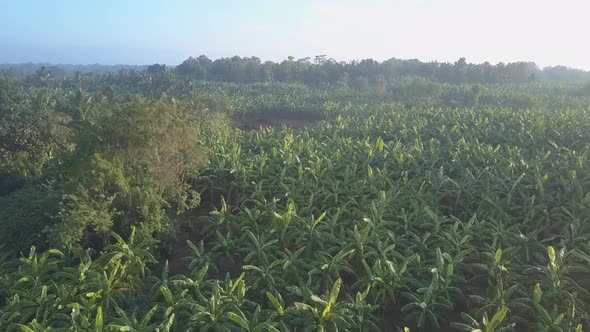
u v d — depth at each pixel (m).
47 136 37.12
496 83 114.88
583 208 20.28
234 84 104.75
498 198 21.64
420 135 38.03
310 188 23.61
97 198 19.64
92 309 14.93
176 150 22.38
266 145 33.19
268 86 101.31
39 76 102.06
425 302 15.17
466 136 35.66
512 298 16.19
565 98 72.31
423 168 27.58
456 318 16.47
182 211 22.53
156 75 102.81
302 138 34.62
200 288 16.06
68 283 15.97
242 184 24.98
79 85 99.25
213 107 57.38
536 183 22.83
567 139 34.03
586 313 14.84
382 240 19.12
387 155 29.20
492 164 27.08
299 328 15.41
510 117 42.16
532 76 123.00
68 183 20.11
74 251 17.84
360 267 17.97
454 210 23.30
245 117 71.38
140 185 20.89
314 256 18.44
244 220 20.64
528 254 18.23
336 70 124.19
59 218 19.14
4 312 14.62
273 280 16.44
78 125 29.78
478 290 17.70
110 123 21.33
